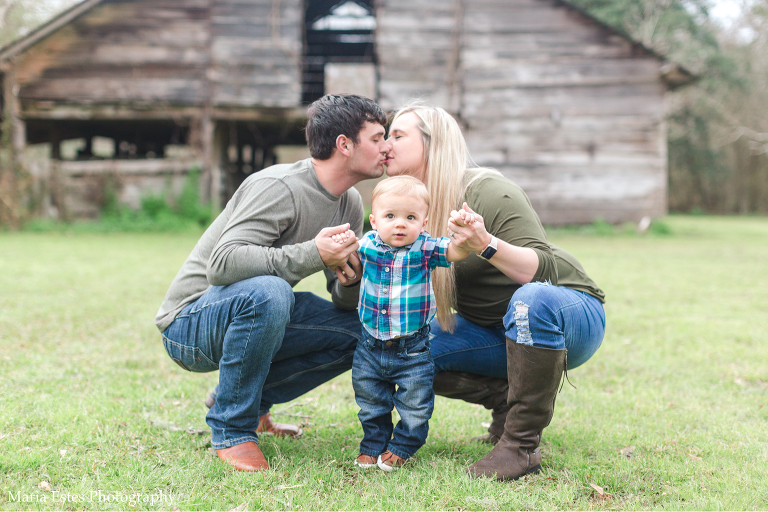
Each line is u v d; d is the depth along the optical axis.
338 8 20.47
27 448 2.31
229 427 2.25
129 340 4.21
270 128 18.39
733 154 36.16
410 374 2.20
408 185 2.17
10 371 3.38
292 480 2.13
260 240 2.24
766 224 23.00
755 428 2.71
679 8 28.28
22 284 6.32
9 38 23.95
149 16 14.50
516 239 2.27
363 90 20.33
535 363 2.11
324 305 2.52
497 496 2.03
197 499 1.97
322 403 3.11
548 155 15.28
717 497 2.02
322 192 2.37
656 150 15.21
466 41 15.16
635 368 3.76
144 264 8.16
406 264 2.16
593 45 15.09
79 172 14.66
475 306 2.46
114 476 2.14
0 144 14.05
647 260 9.48
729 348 4.18
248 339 2.17
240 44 14.67
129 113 14.59
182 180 14.93
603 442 2.54
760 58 30.33
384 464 2.23
